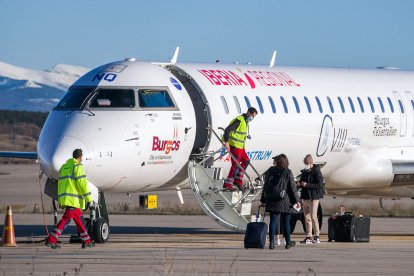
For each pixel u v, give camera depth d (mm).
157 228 69875
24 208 91000
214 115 57688
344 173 67000
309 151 63750
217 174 57656
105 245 52656
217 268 41219
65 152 51281
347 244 54031
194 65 60344
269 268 41375
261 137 60469
